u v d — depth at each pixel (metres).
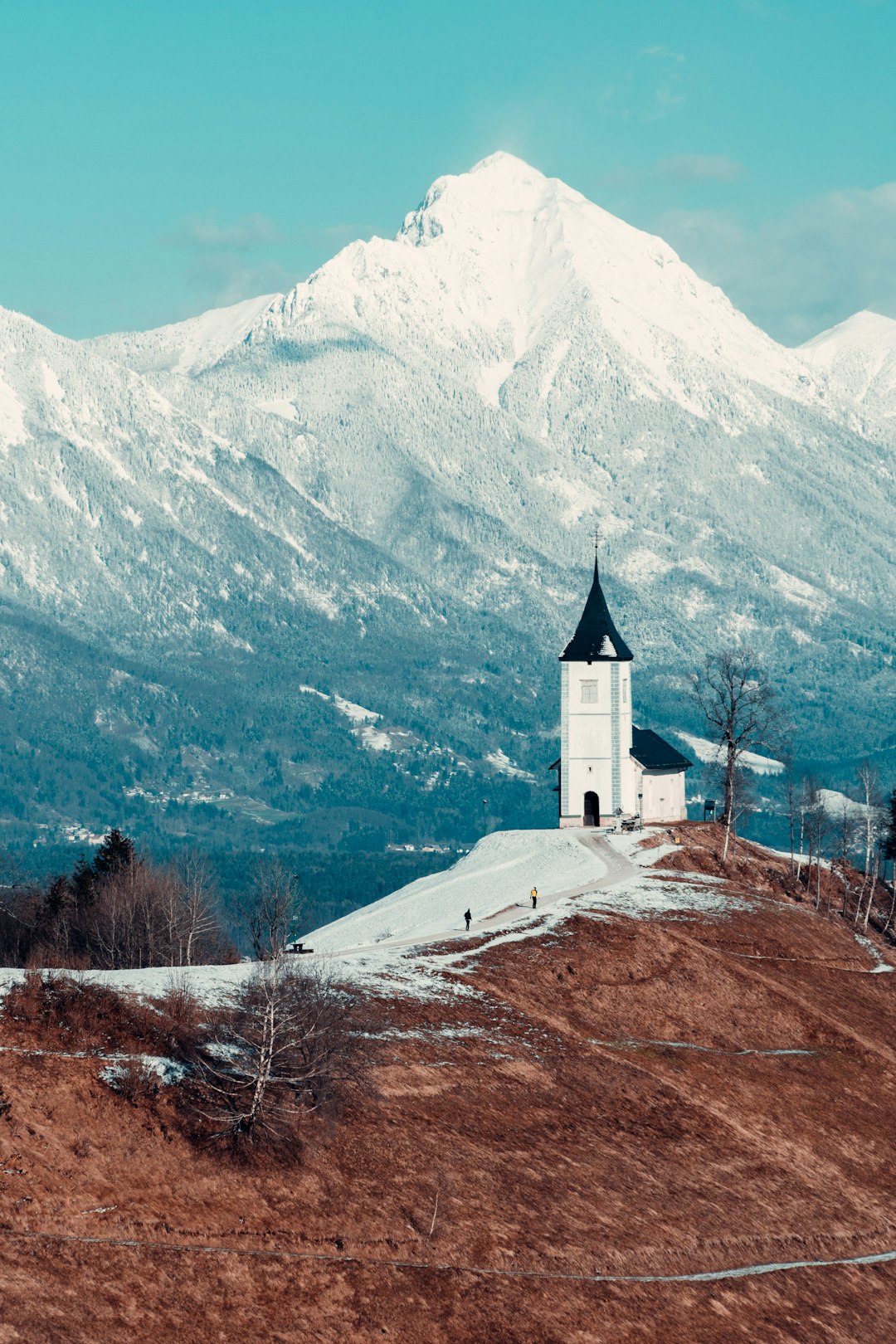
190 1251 142.25
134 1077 159.62
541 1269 157.50
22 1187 142.25
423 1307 146.00
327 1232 151.62
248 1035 166.25
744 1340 156.00
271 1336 135.88
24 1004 169.75
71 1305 130.25
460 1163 170.75
